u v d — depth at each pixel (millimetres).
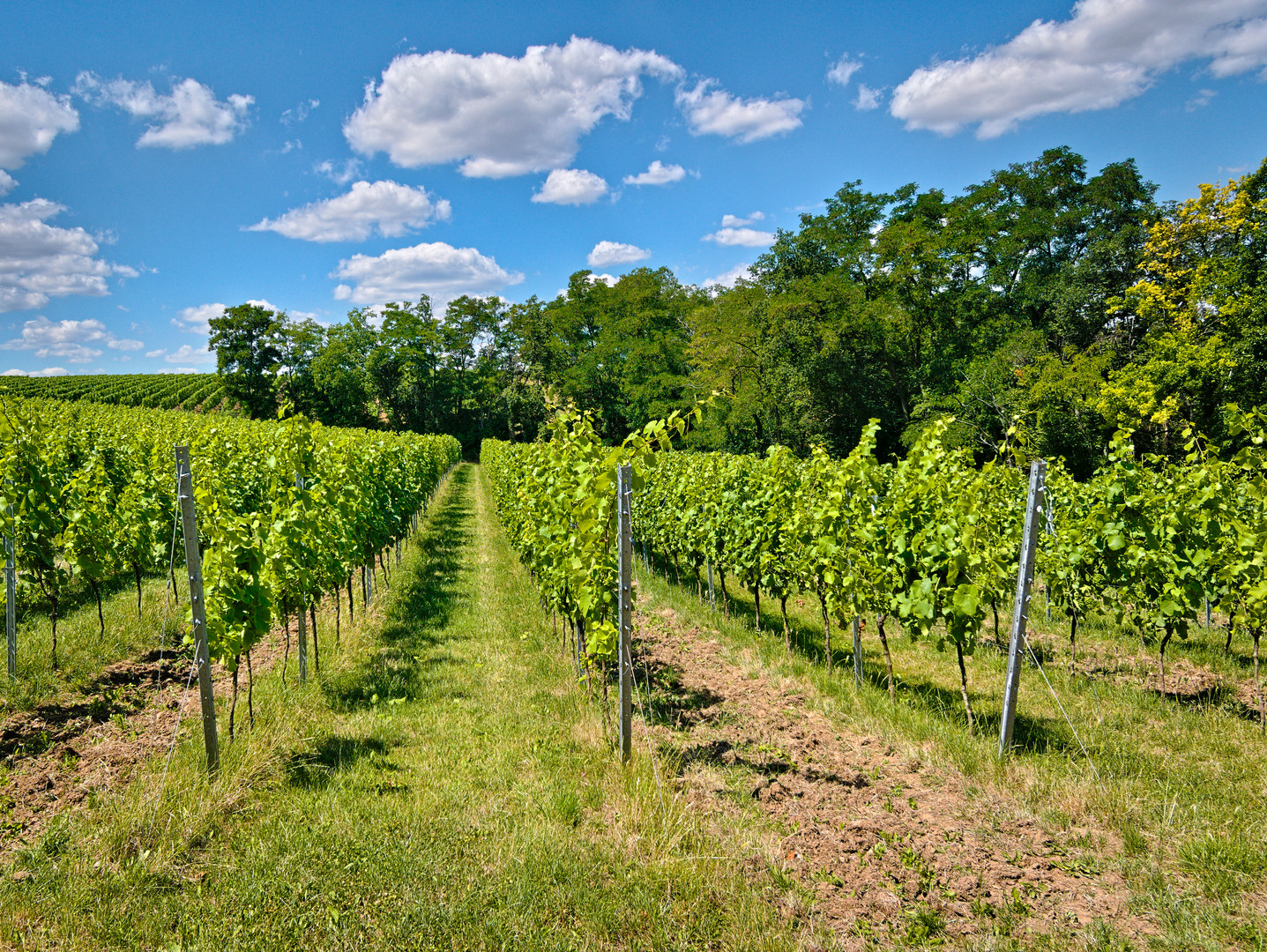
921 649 7828
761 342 34781
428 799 4105
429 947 2861
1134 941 2953
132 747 4703
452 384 61156
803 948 2891
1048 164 34938
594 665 5965
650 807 3941
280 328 56188
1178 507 6164
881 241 32031
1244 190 21281
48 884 3133
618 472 4586
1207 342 21578
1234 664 6906
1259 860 3436
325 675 6328
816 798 4238
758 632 8297
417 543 14617
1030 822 3936
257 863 3371
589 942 2926
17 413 7387
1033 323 33656
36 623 7020
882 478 7848
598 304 53219
